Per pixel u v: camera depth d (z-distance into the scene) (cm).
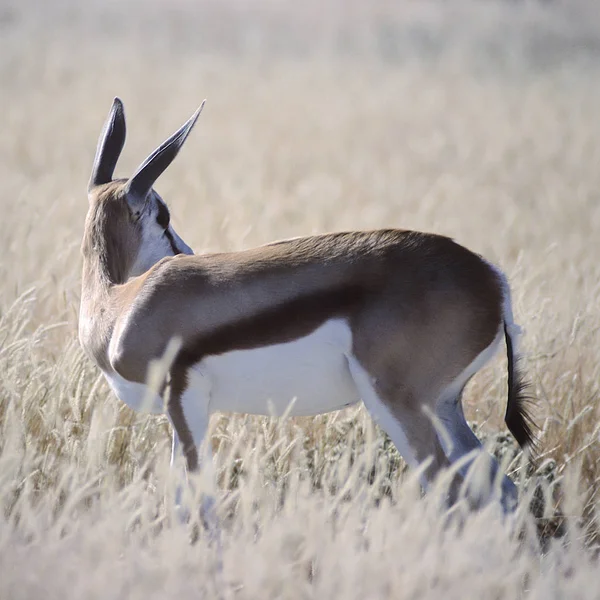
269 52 13038
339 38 14275
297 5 16800
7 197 4622
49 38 13125
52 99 8831
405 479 1911
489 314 1692
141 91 9531
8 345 2169
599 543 1872
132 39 13588
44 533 1580
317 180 5597
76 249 3309
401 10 16088
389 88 10294
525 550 1625
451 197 5084
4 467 1688
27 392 2025
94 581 1441
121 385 1831
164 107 8625
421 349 1666
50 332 2658
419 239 1720
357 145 7269
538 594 1481
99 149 2141
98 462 1792
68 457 1873
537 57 12950
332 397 1767
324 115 8625
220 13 15875
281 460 1914
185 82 10212
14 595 1453
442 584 1498
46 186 4950
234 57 12538
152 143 6744
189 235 3600
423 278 1677
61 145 6656
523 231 4153
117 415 2017
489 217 4747
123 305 1812
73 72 10538
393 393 1678
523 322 2452
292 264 1712
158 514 1850
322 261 1705
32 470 1891
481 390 2428
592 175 5984
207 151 6669
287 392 1750
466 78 11181
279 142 7219
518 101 9588
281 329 1691
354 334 1673
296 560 1641
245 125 7900
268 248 1769
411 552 1509
